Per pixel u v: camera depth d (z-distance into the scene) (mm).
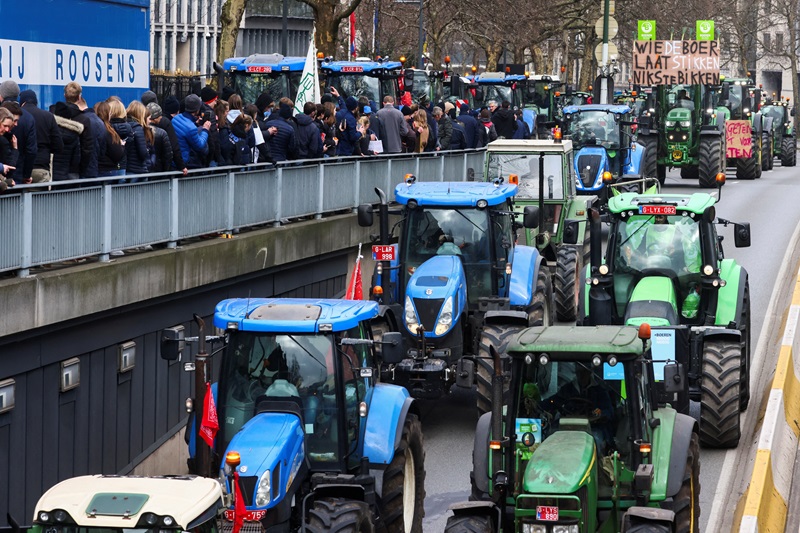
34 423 31875
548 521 25469
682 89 111000
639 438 27344
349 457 29719
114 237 36000
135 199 37125
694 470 29766
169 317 39000
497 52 173625
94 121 36969
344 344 29375
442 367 41000
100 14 48062
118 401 36000
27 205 31562
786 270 69562
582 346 27125
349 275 55500
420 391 41062
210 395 27969
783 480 37969
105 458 35344
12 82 34562
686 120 110000
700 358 40375
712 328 40750
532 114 115062
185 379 40156
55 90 45125
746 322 43562
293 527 28359
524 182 61812
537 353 27344
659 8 172000
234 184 44062
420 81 96562
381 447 30016
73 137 35844
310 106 53719
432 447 41656
